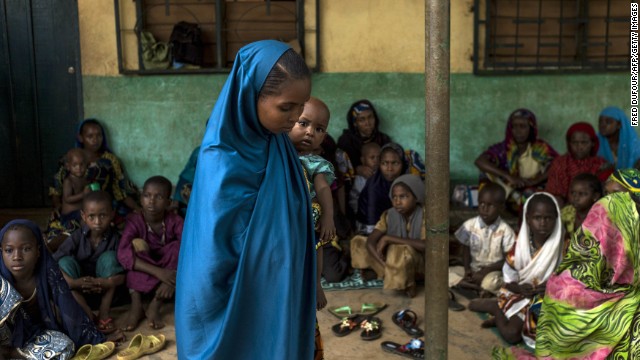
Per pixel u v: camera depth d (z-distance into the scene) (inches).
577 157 200.5
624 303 98.4
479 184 220.7
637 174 96.8
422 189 169.3
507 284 143.9
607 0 225.1
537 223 139.3
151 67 216.2
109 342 133.9
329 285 170.4
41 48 214.7
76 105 219.1
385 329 144.0
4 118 217.0
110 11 213.6
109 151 215.8
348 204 207.0
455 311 152.3
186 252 68.4
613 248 97.2
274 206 67.2
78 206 188.7
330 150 200.5
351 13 218.8
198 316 67.3
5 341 121.6
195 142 222.8
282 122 65.5
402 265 159.2
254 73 63.9
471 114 228.2
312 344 75.2
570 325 101.6
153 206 158.1
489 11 220.4
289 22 220.5
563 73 227.1
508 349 116.6
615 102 230.2
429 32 79.4
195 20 219.0
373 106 222.4
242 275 66.3
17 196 221.0
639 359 98.2
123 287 160.2
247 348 68.9
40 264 127.6
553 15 226.1
